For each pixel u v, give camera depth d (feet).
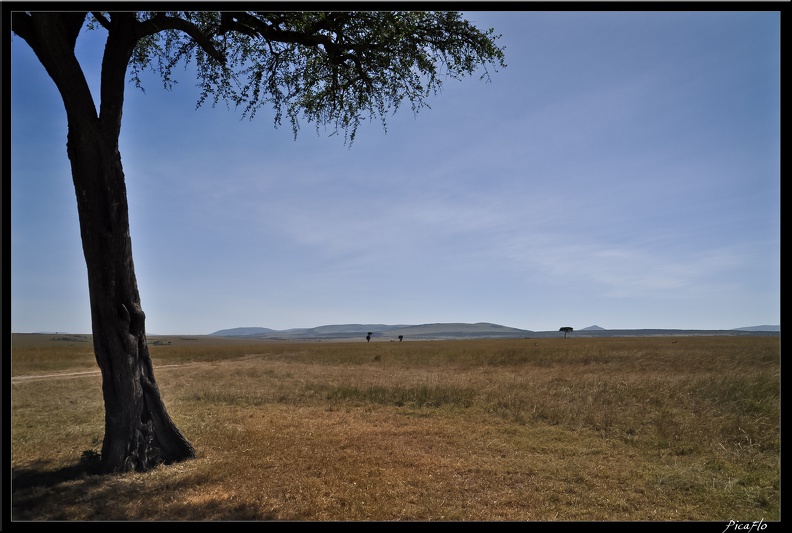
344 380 64.80
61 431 34.24
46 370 79.71
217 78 32.68
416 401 46.26
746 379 48.21
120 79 24.35
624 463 26.78
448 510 20.21
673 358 82.12
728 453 28.55
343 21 28.63
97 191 23.68
